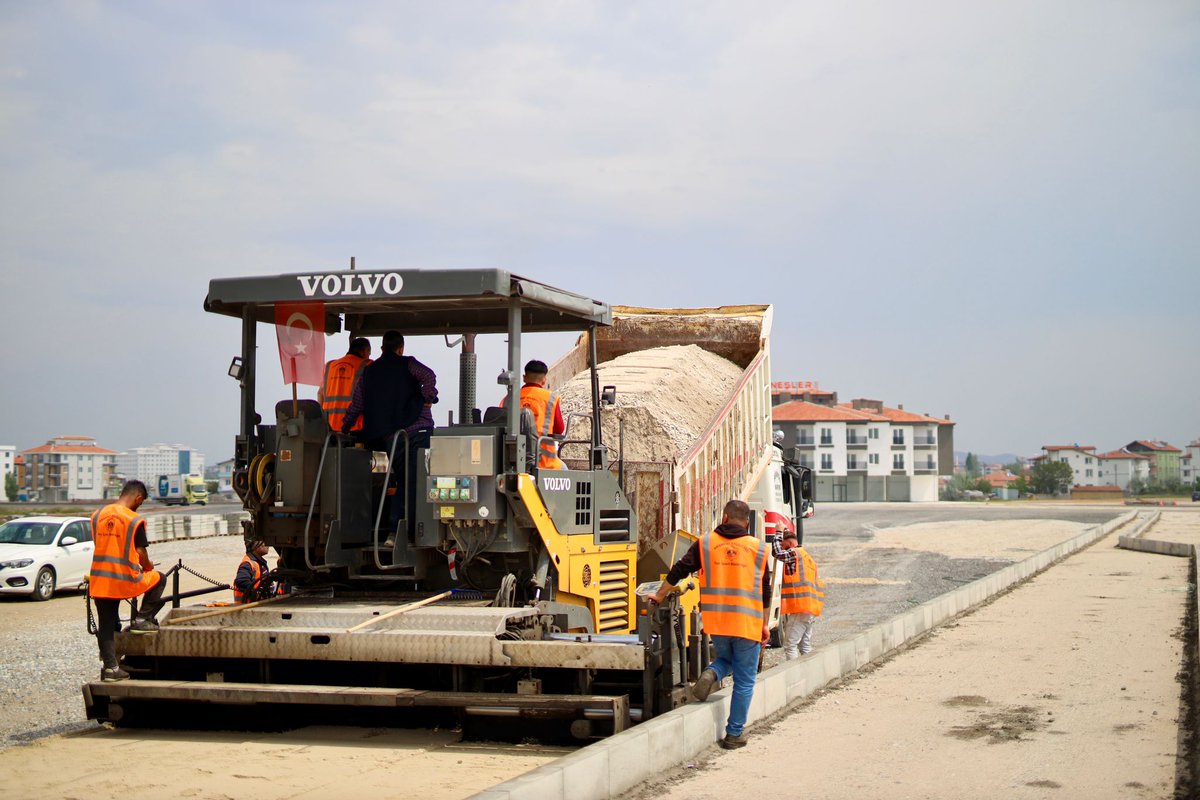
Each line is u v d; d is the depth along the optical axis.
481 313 9.95
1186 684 10.30
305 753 7.92
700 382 14.30
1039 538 36.34
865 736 8.37
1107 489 131.00
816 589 12.25
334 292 8.60
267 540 9.02
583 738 7.92
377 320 10.22
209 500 120.88
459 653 7.95
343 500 8.83
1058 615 15.98
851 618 16.62
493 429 8.43
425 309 9.73
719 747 8.08
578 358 16.17
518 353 8.54
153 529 33.25
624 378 13.54
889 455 133.88
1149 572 23.61
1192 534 38.78
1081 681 10.55
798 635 12.18
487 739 8.26
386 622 8.23
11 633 15.72
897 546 33.09
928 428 136.00
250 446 9.14
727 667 8.23
